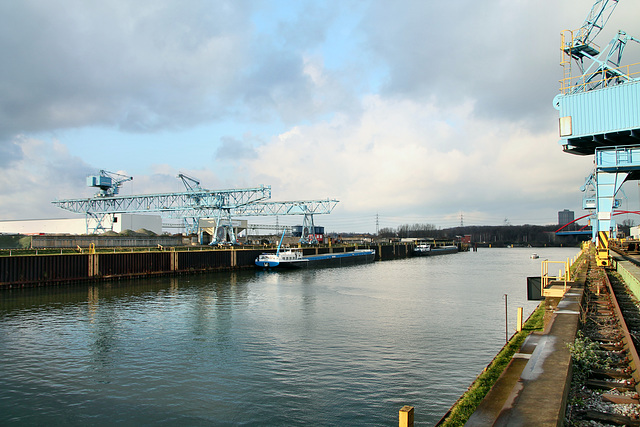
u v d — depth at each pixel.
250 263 106.88
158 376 25.44
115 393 23.02
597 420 10.10
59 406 21.45
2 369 26.55
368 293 60.47
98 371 26.27
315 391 23.14
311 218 142.38
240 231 153.50
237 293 59.94
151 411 20.92
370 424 19.55
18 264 59.75
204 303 50.66
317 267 113.75
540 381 10.59
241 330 36.41
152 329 36.75
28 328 37.00
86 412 20.83
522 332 20.16
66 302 50.72
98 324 38.66
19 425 19.55
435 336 34.22
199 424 19.69
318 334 34.97
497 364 15.89
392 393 22.80
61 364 27.52
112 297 55.12
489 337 33.91
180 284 70.75
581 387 11.87
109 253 72.06
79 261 67.31
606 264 34.59
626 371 12.91
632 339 15.47
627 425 9.72
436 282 75.81
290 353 29.70
